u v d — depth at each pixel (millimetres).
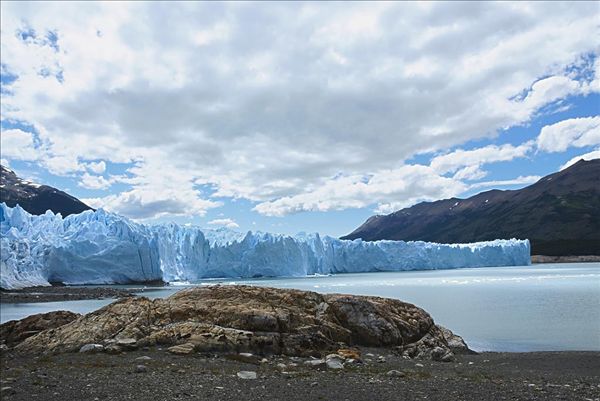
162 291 63344
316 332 17078
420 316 20844
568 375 14562
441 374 13797
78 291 61469
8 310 41719
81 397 9492
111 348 15328
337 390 10539
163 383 10883
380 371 13734
